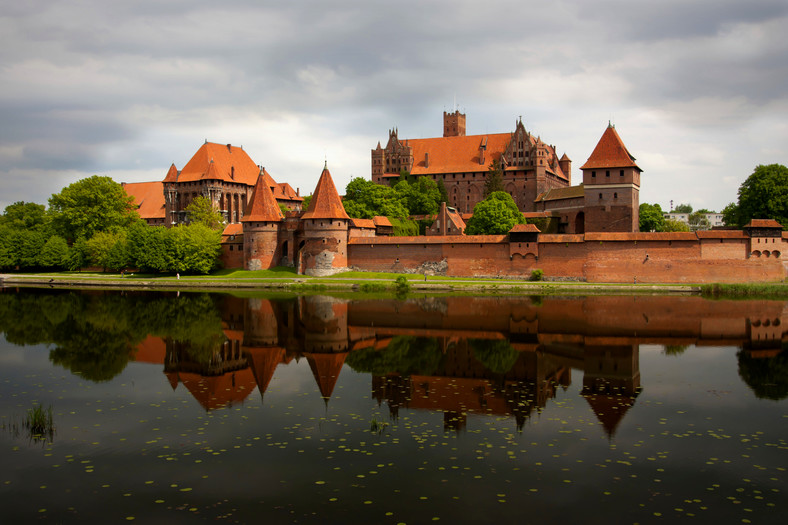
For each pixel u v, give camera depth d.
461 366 35.41
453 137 168.38
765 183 95.38
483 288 79.88
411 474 19.66
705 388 30.12
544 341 43.34
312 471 19.91
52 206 134.62
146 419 25.17
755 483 19.08
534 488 18.72
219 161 148.25
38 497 18.27
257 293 79.00
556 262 86.44
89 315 57.19
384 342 43.31
